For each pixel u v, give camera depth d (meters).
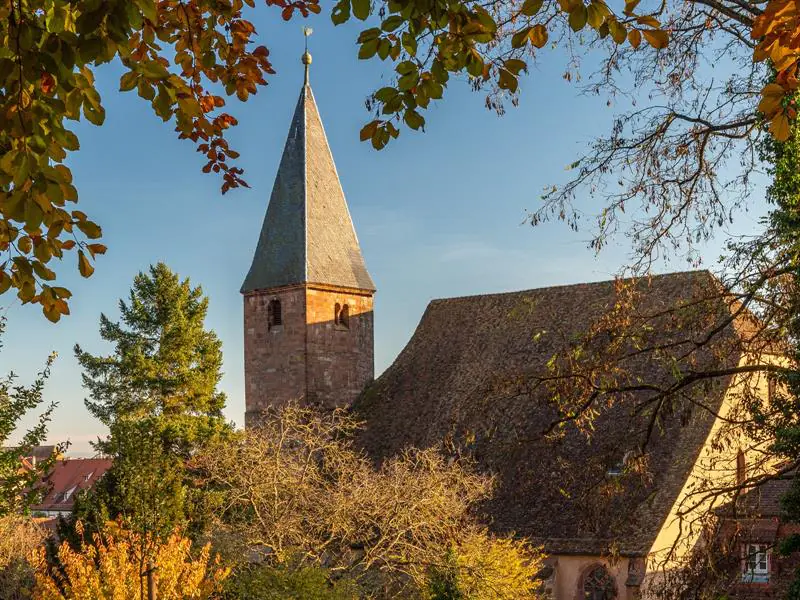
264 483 31.91
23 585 32.47
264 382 52.44
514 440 15.16
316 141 53.91
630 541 34.34
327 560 33.88
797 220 14.76
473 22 6.04
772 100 6.47
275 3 7.73
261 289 52.41
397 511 30.59
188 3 7.31
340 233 53.81
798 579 19.25
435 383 48.12
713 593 14.82
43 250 6.20
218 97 7.98
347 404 52.34
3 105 5.46
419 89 6.43
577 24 6.01
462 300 51.34
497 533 37.72
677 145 14.68
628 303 14.53
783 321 14.30
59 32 5.32
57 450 17.98
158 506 22.89
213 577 27.52
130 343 52.88
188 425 47.66
